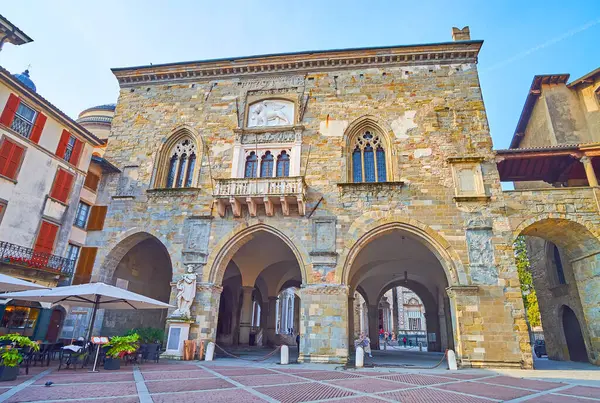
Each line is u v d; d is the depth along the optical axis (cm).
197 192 2291
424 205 2052
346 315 1888
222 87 2586
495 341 1759
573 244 2073
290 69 2536
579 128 2531
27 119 2086
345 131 2302
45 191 2138
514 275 1855
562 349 2392
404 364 1911
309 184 2191
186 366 1603
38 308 2034
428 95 2327
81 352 1502
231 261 2945
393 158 2191
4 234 1897
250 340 3341
